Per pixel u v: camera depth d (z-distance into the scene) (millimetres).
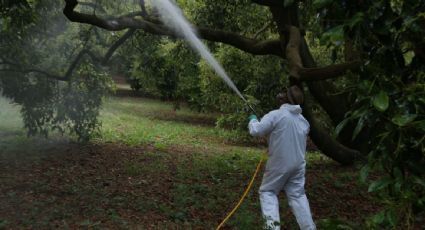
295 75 5711
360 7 2475
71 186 7961
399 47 2707
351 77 2879
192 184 8672
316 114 14016
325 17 2559
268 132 5766
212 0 12156
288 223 6664
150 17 9289
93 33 12547
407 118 2289
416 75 2609
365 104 2516
